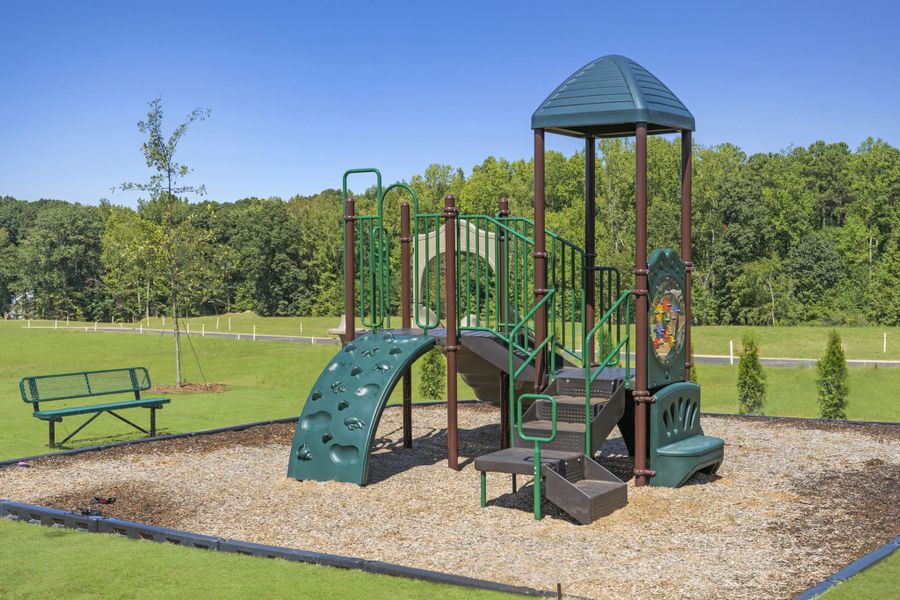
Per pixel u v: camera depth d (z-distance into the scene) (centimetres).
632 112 750
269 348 3612
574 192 6844
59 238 8831
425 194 6994
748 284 5412
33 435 1166
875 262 6112
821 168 7731
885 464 870
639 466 764
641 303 761
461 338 892
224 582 489
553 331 816
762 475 817
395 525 634
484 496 691
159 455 943
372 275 904
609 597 464
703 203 5644
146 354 3584
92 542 582
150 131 1852
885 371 2378
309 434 806
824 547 565
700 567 520
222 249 2084
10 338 4238
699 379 2445
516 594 463
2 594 471
